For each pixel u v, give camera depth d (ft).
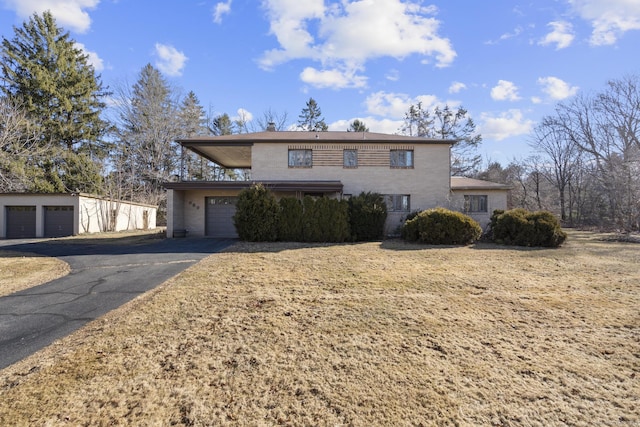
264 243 44.98
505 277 24.47
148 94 109.29
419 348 12.33
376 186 56.75
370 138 58.34
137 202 94.84
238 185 51.75
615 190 74.95
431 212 46.65
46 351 11.94
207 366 10.80
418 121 123.85
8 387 9.48
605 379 10.19
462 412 8.48
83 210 68.69
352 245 43.65
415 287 21.43
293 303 17.79
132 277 24.22
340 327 14.38
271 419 8.16
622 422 8.12
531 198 112.78
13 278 24.35
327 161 56.39
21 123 80.12
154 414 8.29
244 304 17.49
